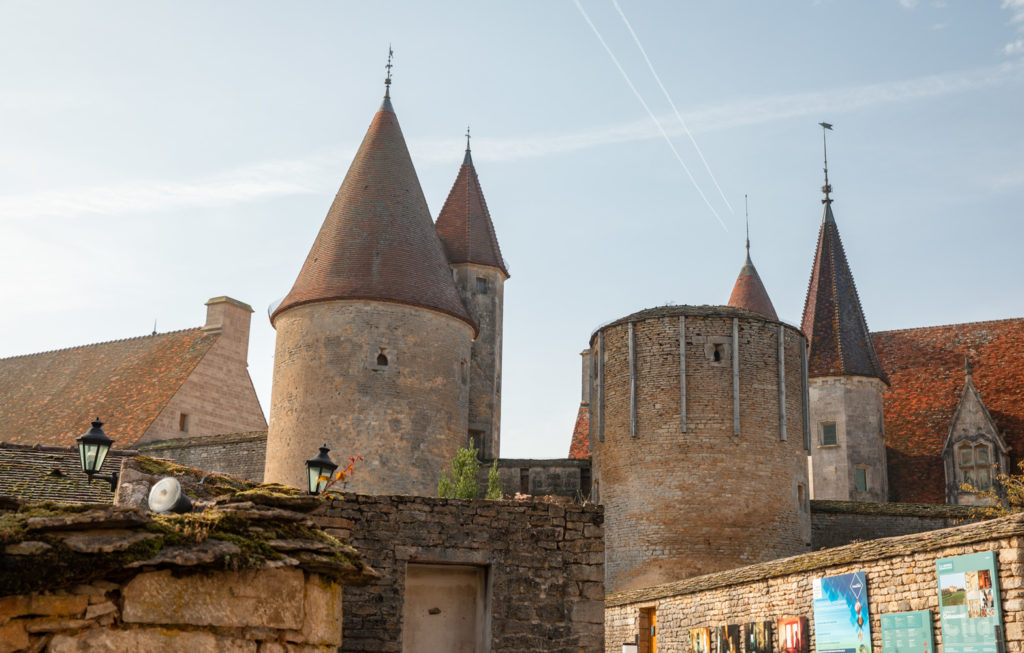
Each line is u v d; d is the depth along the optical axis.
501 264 44.44
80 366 53.44
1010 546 15.13
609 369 37.75
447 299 38.75
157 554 7.61
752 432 35.72
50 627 7.14
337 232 38.84
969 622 15.62
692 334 36.31
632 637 26.95
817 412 46.53
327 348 37.06
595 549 13.82
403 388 36.91
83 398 50.72
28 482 20.97
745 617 21.56
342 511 13.39
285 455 36.88
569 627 13.50
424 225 39.84
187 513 8.55
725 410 35.69
